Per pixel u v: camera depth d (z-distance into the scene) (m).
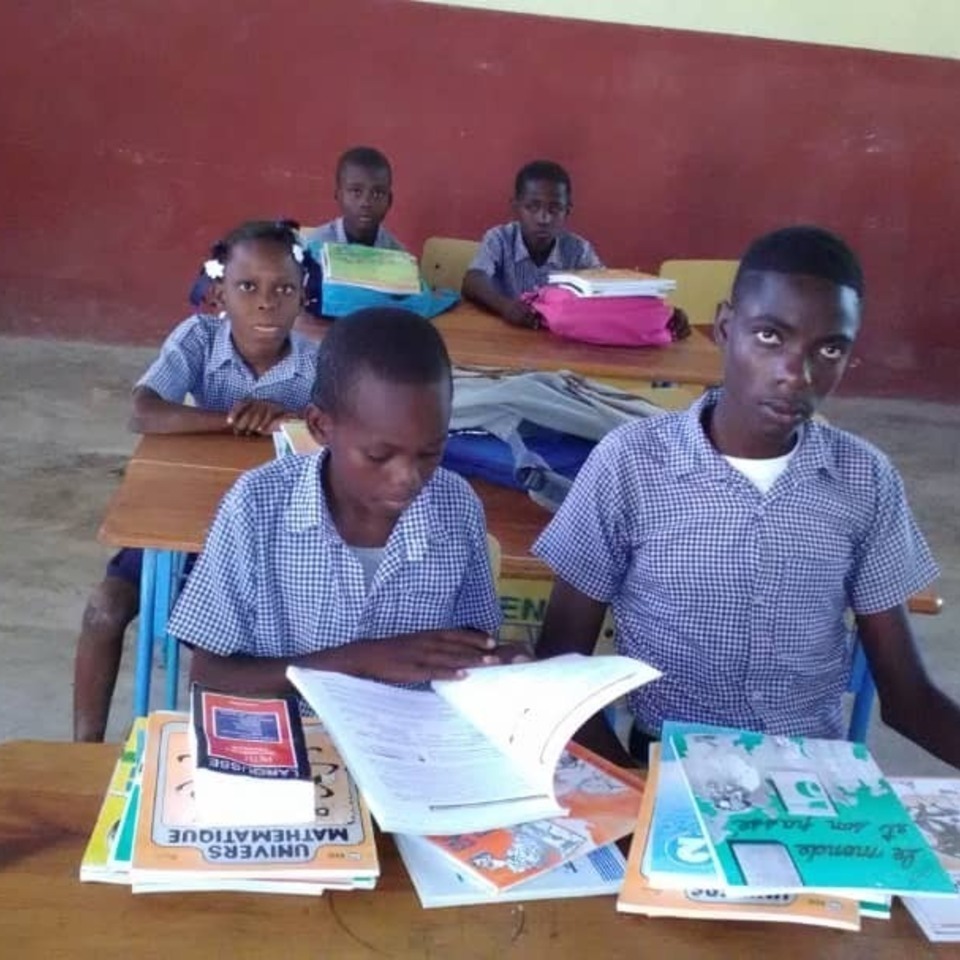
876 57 5.05
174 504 1.92
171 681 1.98
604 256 5.23
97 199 5.03
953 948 1.00
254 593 1.43
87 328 5.18
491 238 4.03
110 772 1.13
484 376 2.43
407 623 1.48
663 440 1.52
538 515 2.01
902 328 5.40
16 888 0.96
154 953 0.91
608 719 1.62
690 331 3.51
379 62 4.92
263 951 0.92
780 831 1.05
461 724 1.19
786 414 1.39
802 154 5.15
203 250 5.11
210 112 4.95
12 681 2.65
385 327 1.32
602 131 5.06
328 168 5.04
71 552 3.27
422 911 0.98
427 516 1.45
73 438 4.09
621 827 1.08
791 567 1.49
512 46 4.94
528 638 1.97
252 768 1.03
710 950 0.97
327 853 0.99
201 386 2.47
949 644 3.28
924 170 5.21
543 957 0.95
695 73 5.02
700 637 1.51
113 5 4.80
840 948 0.99
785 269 1.35
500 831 1.05
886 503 1.52
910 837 1.06
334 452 1.37
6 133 4.93
